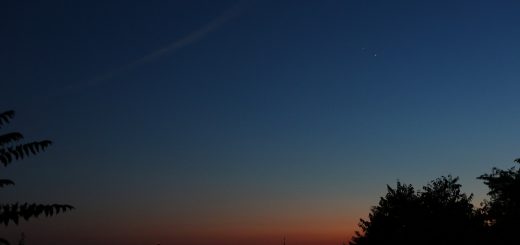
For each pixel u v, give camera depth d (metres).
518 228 31.95
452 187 39.25
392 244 39.31
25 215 4.31
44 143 4.69
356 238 43.59
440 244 36.69
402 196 40.69
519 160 26.48
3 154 4.52
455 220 36.97
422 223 38.09
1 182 4.58
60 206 4.44
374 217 41.88
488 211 35.38
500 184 32.50
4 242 4.37
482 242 35.22
